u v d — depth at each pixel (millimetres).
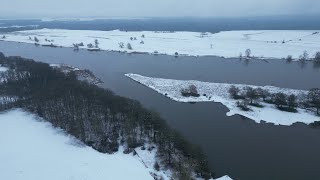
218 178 88250
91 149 105438
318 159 100688
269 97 152125
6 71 190500
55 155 101625
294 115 134250
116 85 182750
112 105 125688
